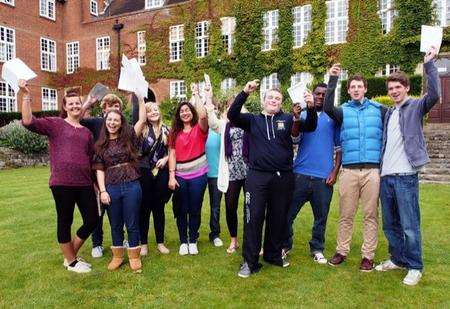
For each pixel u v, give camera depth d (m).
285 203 4.76
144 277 4.54
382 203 4.59
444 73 20.16
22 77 4.17
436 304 3.87
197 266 4.90
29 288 4.23
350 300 3.96
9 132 17.73
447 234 6.16
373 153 4.63
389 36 19.50
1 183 11.90
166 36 26.59
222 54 24.55
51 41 29.28
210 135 5.82
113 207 4.71
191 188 5.25
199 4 25.25
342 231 4.91
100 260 5.13
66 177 4.44
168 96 26.61
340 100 19.28
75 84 29.53
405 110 4.38
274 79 23.22
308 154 4.98
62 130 4.50
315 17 21.52
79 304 3.88
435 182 10.91
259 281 4.45
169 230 6.59
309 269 4.80
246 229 4.68
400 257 4.66
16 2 26.36
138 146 4.92
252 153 4.70
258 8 23.28
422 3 18.70
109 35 28.73
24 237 6.12
